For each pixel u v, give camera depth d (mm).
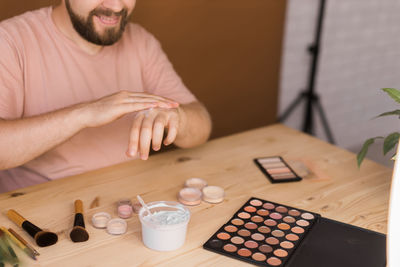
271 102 2865
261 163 1302
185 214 929
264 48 2674
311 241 945
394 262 761
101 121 1111
